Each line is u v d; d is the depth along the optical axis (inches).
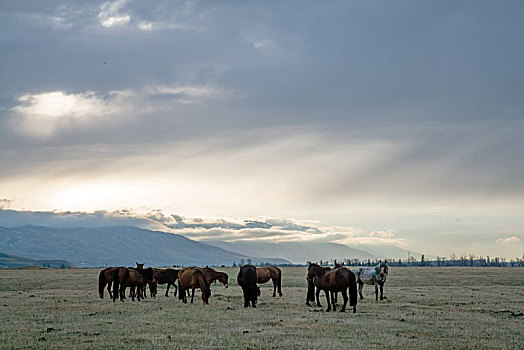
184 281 1321.4
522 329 876.6
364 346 701.3
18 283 2503.7
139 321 943.7
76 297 1544.0
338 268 1117.1
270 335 783.7
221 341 729.6
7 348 682.8
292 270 4001.0
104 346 695.7
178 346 693.3
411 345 717.3
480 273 3238.2
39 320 959.0
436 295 1621.6
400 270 3821.4
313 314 1055.6
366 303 1334.9
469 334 818.8
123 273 1381.6
